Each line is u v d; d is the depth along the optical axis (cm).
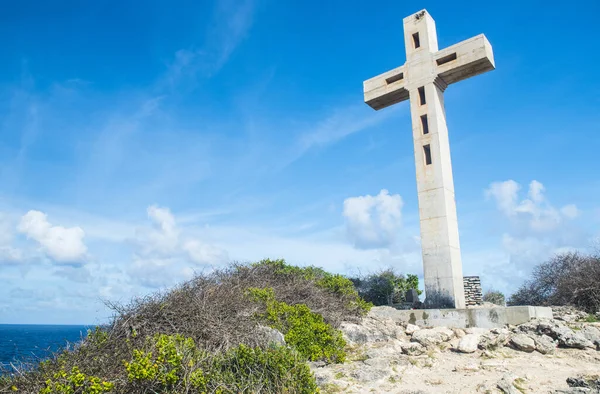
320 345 1009
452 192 1627
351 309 1346
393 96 1800
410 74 1725
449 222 1545
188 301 987
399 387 822
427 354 1064
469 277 2108
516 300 2156
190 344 798
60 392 643
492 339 1122
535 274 2097
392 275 2227
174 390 685
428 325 1378
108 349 802
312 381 764
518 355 1034
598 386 749
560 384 799
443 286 1494
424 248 1559
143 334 882
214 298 1040
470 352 1072
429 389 803
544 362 966
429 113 1652
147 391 679
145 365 673
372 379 866
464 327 1322
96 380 673
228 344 884
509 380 799
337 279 1462
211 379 724
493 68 1619
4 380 688
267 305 1116
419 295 2184
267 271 1463
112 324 891
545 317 1301
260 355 774
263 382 738
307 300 1280
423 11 1756
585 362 962
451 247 1520
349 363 979
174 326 912
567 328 1120
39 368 727
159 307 941
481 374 889
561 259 2031
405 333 1266
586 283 1641
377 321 1341
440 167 1585
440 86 1714
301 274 1511
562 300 1758
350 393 789
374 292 2170
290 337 988
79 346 798
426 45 1709
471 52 1588
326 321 1215
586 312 1559
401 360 981
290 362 779
